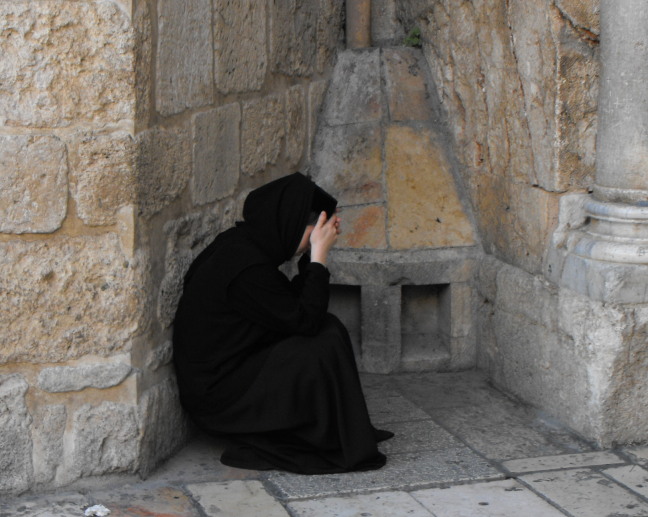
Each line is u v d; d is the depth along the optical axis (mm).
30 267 3432
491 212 4754
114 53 3377
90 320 3512
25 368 3496
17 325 3457
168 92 3711
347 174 5059
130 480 3670
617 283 3859
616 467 3850
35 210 3404
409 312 5129
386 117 5117
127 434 3607
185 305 3840
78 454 3572
